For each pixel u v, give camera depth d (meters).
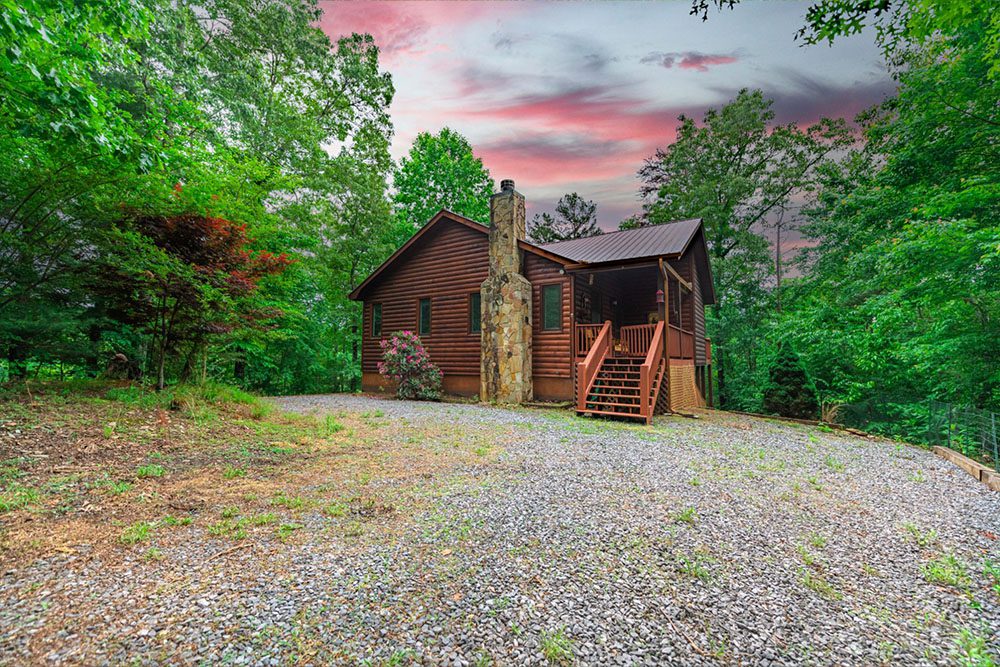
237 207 8.54
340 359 18.81
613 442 6.75
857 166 16.89
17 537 2.72
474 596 2.38
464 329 13.52
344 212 19.94
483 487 4.32
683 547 3.12
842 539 3.42
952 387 10.08
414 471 4.84
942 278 8.14
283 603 2.23
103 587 2.29
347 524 3.31
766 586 2.63
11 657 1.74
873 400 12.61
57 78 3.96
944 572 2.85
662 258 10.12
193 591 2.30
